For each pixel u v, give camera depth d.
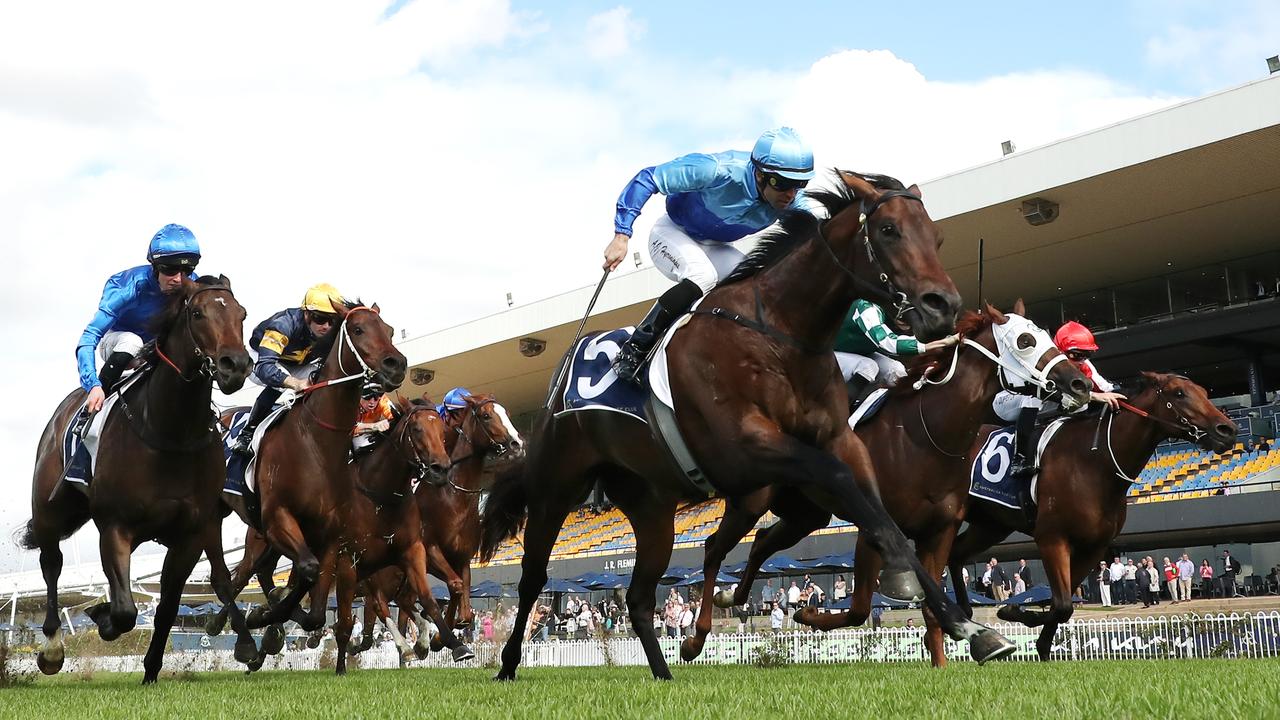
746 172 5.22
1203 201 22.36
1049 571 7.81
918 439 6.46
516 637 5.94
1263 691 3.23
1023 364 6.22
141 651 15.98
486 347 32.72
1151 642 12.32
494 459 11.25
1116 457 7.69
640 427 5.04
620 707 3.34
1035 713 2.77
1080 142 21.44
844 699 3.43
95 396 6.06
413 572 9.09
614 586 25.52
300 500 7.29
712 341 4.61
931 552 6.55
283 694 4.86
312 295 7.70
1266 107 19.20
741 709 3.14
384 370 7.20
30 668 11.12
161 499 6.07
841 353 7.19
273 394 8.09
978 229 23.92
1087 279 27.30
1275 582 21.11
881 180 4.44
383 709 3.56
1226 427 7.47
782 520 7.22
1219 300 25.86
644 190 5.17
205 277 6.01
